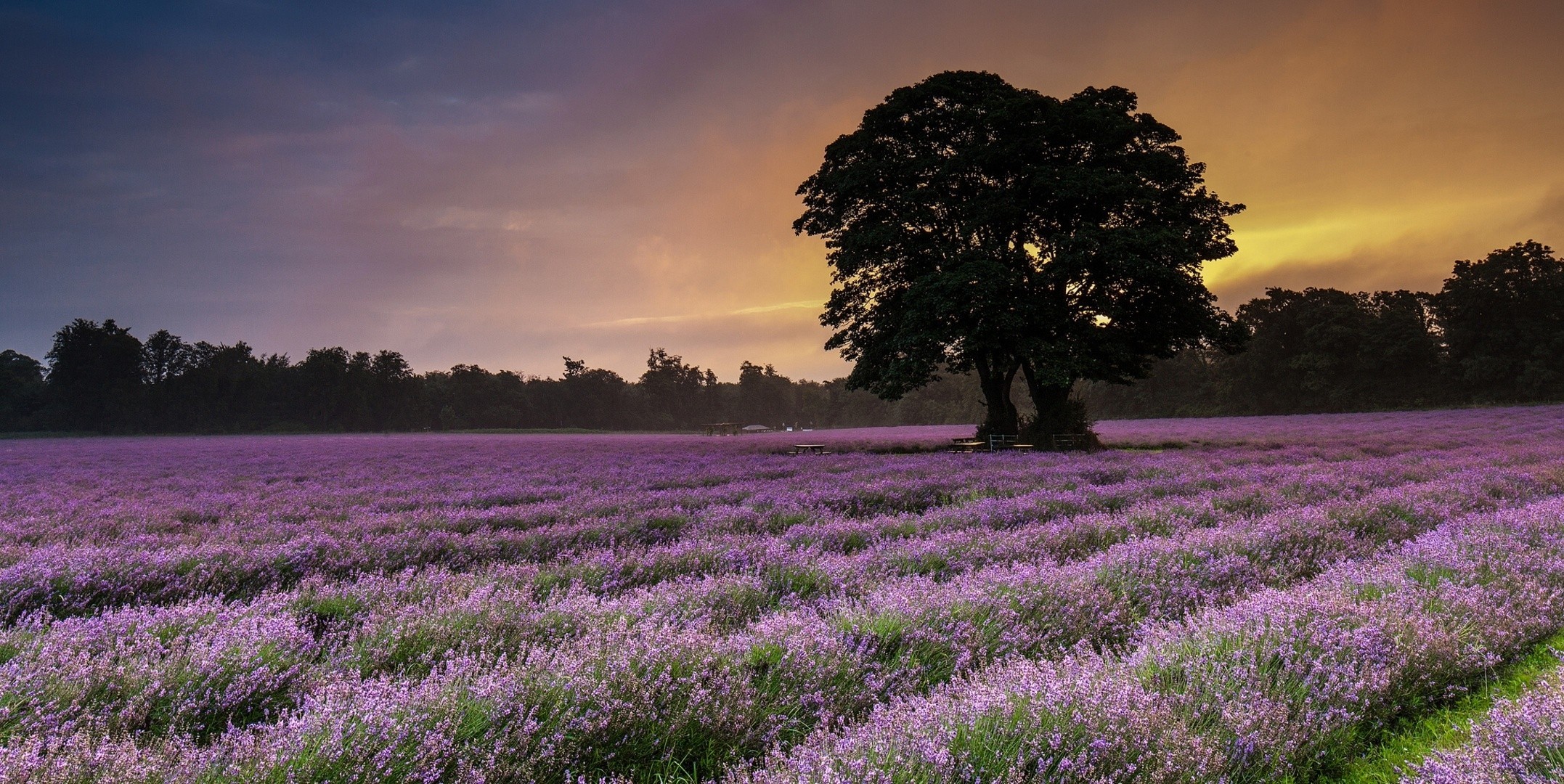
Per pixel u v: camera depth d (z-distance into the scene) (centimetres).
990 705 309
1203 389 10000
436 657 442
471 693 341
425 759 282
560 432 11819
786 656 389
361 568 741
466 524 992
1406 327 7888
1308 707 331
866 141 2753
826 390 16400
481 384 13525
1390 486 1187
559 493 1450
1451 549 596
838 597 542
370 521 991
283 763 271
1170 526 818
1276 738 300
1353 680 357
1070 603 505
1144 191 2402
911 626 444
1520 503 940
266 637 436
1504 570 543
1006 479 1408
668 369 16000
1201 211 2705
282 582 703
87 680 355
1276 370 8881
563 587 629
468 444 4928
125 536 924
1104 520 838
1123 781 269
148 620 470
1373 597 488
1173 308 2616
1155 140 2748
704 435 8494
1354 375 8256
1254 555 647
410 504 1293
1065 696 315
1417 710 360
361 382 12131
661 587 565
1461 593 474
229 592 654
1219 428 5341
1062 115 2502
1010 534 779
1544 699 295
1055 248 2552
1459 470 1405
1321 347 8388
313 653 449
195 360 12644
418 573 698
